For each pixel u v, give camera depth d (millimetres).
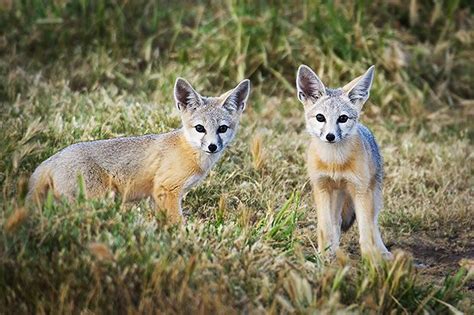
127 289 7418
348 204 10617
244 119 14961
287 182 12328
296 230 10844
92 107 13406
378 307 7805
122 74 16688
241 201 11312
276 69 17234
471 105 17125
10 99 14344
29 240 7855
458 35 18266
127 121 12773
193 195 11352
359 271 8617
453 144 14984
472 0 19312
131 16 18094
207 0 19031
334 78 16828
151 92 16047
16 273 7438
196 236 8758
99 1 17625
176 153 10000
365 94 10070
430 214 11695
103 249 7199
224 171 12047
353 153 9781
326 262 9008
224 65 16984
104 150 9773
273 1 17953
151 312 7207
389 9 18781
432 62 17812
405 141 14711
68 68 16500
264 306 7707
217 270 8047
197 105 10180
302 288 7527
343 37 17344
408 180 12969
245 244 8781
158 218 8750
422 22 18781
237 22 17406
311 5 17750
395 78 17109
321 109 9844
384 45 17469
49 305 7227
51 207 8305
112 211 8547
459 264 10219
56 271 7508
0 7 17750
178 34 18109
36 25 17328
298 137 14180
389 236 11133
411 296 8211
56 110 13203
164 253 7938
